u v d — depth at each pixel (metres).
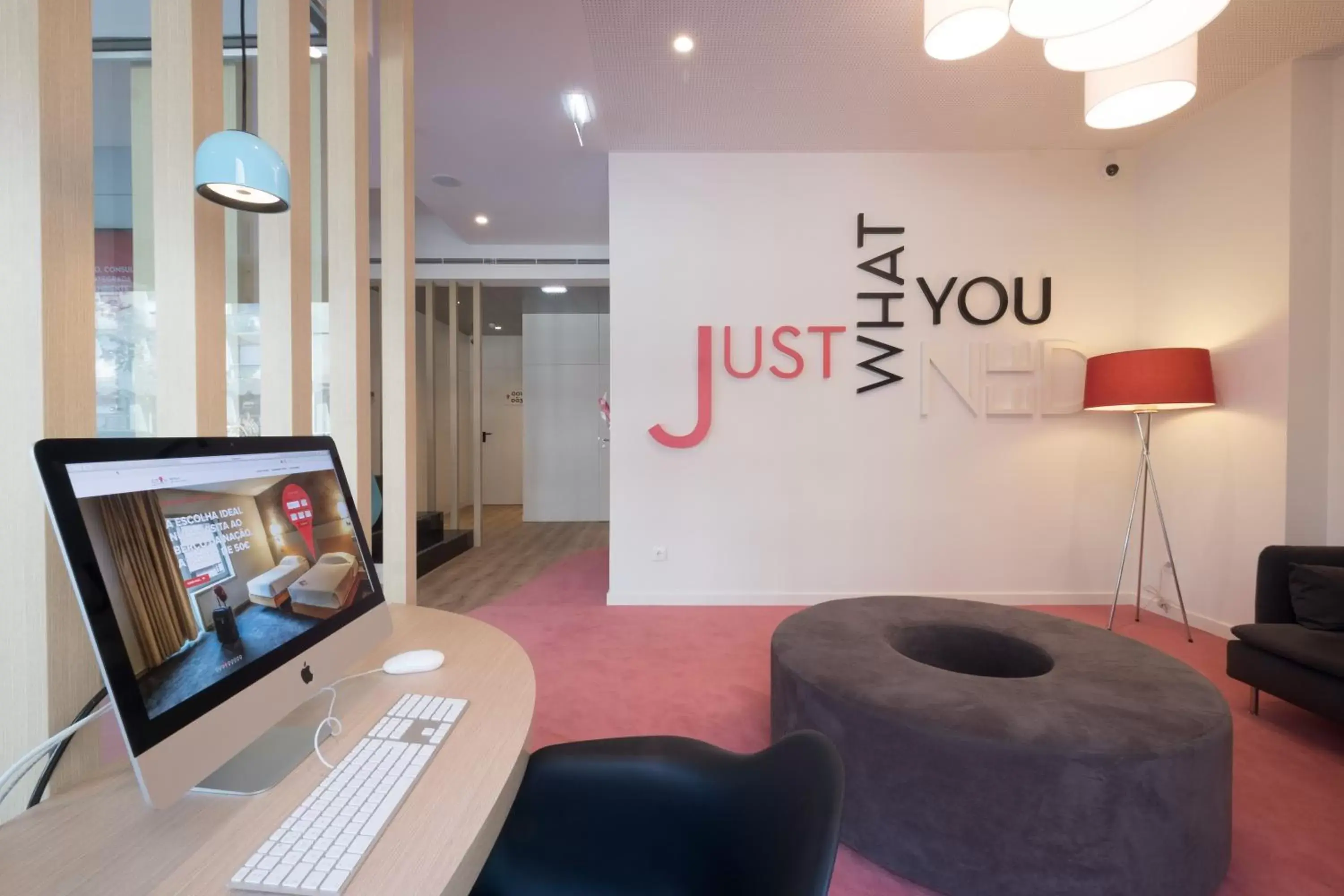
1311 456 2.98
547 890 1.00
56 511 0.58
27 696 0.87
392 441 1.90
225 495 0.83
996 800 1.43
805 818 0.67
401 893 0.58
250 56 2.62
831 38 2.75
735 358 3.98
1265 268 3.08
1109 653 1.93
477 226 5.41
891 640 2.14
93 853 0.63
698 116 3.46
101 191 2.77
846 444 3.97
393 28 1.91
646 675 2.81
